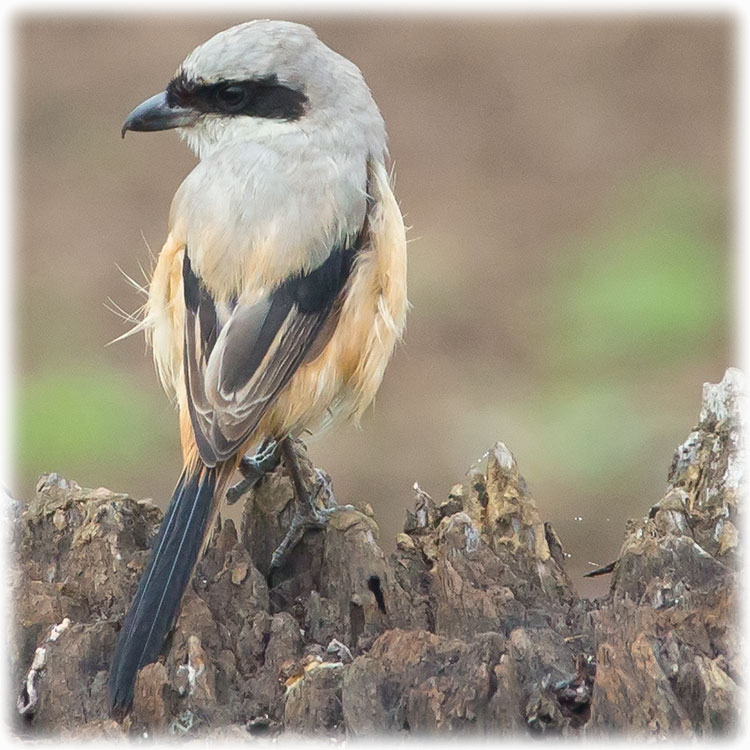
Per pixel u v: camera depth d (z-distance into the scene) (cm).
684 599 816
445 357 2045
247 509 1019
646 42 2827
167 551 889
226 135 1095
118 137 2616
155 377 1980
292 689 807
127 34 2878
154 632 834
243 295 1020
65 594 896
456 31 2881
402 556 927
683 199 2333
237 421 974
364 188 1078
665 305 2033
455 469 1825
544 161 2514
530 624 846
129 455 1839
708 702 749
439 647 790
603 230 2289
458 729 762
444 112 2661
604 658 768
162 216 2403
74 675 829
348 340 1061
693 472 941
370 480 1797
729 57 2758
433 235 2306
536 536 938
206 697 805
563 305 2117
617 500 1744
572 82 2728
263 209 1034
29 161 2531
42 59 2780
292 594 955
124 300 2170
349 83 1098
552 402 1931
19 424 1855
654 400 1892
